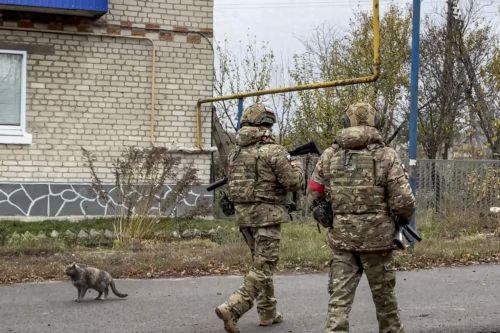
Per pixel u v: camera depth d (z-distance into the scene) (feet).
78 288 29.14
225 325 22.72
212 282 33.81
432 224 56.34
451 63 102.22
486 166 60.34
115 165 50.42
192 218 51.70
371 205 19.79
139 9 55.36
